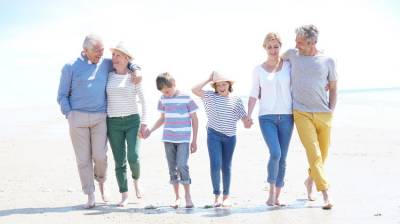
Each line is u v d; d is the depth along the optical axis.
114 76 6.91
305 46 6.62
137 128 6.98
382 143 12.26
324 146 6.85
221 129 6.73
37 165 10.98
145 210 6.67
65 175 9.74
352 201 6.85
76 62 6.82
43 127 19.03
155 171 9.97
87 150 6.91
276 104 6.68
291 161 10.73
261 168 9.98
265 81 6.70
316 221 5.80
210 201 7.30
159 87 6.78
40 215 6.42
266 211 6.43
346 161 10.23
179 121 6.74
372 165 9.66
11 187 8.58
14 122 21.83
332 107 6.79
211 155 6.77
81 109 6.80
